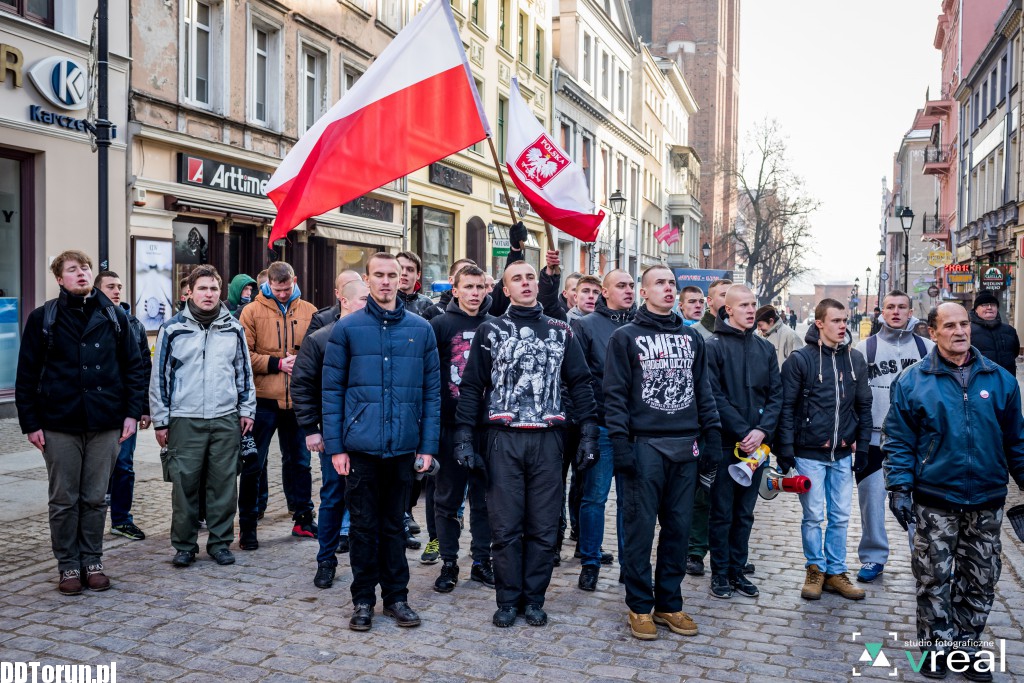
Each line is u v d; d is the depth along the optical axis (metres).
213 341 6.25
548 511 5.24
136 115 14.09
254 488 6.58
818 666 4.60
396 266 5.23
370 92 6.49
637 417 5.11
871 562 6.12
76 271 5.54
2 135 11.99
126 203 13.96
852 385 5.80
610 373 5.16
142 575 5.93
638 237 48.34
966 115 39.72
